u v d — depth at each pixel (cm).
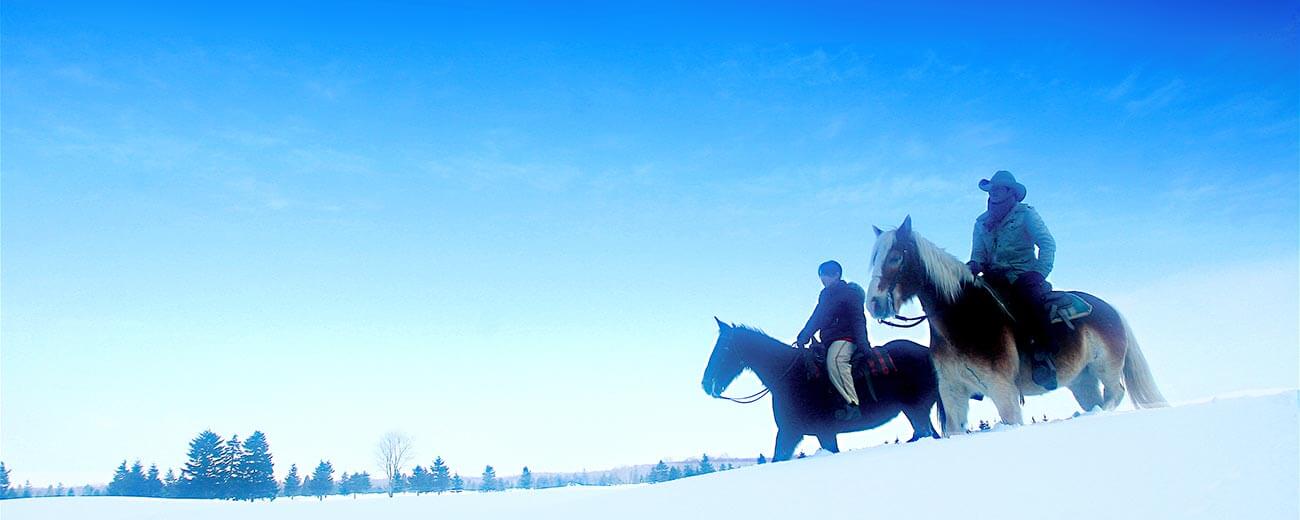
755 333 882
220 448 8206
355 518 2034
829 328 841
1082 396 850
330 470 9662
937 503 454
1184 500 382
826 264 873
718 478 704
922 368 834
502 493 2486
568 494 1108
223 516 2622
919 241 795
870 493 508
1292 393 566
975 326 770
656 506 603
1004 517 407
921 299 798
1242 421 504
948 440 665
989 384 761
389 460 8006
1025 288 790
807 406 832
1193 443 475
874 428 838
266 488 8219
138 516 2828
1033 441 570
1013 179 862
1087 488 430
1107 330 812
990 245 868
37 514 3128
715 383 890
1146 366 829
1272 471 395
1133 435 526
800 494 547
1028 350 775
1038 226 826
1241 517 348
